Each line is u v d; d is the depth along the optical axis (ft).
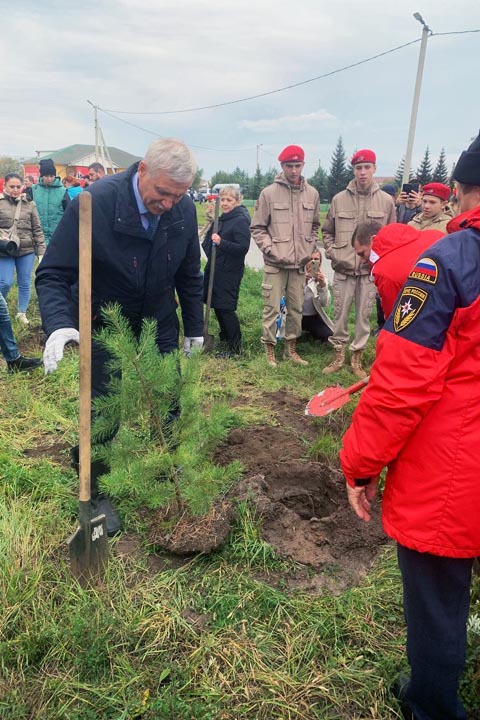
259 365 18.28
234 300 19.19
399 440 5.15
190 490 8.59
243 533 9.36
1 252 20.36
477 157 5.12
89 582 8.27
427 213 18.29
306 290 20.92
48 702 6.59
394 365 4.99
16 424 13.26
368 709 6.64
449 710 5.78
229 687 6.84
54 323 7.97
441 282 4.81
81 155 255.50
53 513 9.80
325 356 19.97
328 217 17.78
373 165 16.60
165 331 10.01
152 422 9.05
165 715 6.40
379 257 7.51
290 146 17.17
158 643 7.39
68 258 8.28
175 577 8.52
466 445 5.04
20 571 8.12
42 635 7.17
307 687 6.85
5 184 20.63
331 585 8.59
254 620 7.83
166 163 7.46
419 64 56.18
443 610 5.48
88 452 7.84
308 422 14.26
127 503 10.18
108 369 9.39
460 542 5.15
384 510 5.68
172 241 8.96
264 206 17.89
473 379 5.04
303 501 10.47
